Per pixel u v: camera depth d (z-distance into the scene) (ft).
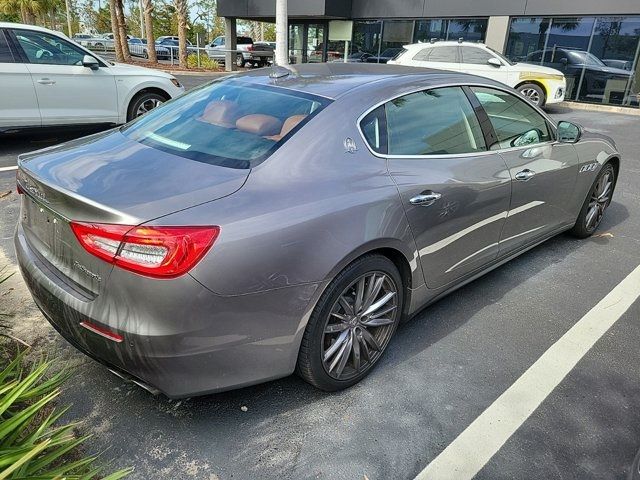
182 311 6.64
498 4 52.16
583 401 8.84
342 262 7.75
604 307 11.95
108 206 6.70
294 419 8.17
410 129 9.50
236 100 9.53
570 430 8.19
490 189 10.58
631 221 17.85
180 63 77.97
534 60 51.96
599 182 15.38
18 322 10.22
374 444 7.76
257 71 11.07
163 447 7.55
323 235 7.54
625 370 9.71
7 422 5.49
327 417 8.23
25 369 8.80
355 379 8.90
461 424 8.21
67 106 23.85
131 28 178.60
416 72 10.68
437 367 9.56
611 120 41.01
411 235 8.93
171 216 6.66
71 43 23.93
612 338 10.73
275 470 7.25
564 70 50.42
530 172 11.78
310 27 69.36
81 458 7.26
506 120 11.61
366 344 8.95
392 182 8.67
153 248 6.47
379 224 8.23
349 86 9.35
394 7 59.47
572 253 14.97
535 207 12.50
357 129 8.68
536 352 10.16
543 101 42.73
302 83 9.69
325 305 7.86
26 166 8.33
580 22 48.52
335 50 66.90
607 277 13.48
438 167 9.59
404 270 9.29
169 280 6.51
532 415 8.46
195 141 8.56
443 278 10.27
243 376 7.47
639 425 8.36
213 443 7.66
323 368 8.25
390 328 9.35
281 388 8.85
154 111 10.40
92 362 9.22
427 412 8.43
